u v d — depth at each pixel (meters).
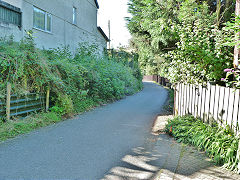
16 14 10.08
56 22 13.57
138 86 23.12
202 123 5.02
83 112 8.92
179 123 5.55
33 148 4.49
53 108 7.48
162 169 3.49
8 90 5.89
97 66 12.40
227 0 7.05
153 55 13.22
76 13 16.34
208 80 6.11
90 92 10.85
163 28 7.61
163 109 10.26
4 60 6.09
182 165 3.62
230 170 3.38
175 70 6.95
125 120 7.61
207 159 3.85
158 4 7.95
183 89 6.75
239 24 3.94
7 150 4.34
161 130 6.19
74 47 16.06
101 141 5.10
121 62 20.83
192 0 6.73
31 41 8.41
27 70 6.80
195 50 5.84
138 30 12.92
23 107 6.52
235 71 4.43
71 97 8.62
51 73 7.55
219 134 4.11
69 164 3.73
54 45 13.41
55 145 4.72
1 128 5.37
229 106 4.11
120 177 3.30
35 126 6.19
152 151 4.45
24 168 3.53
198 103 5.53
